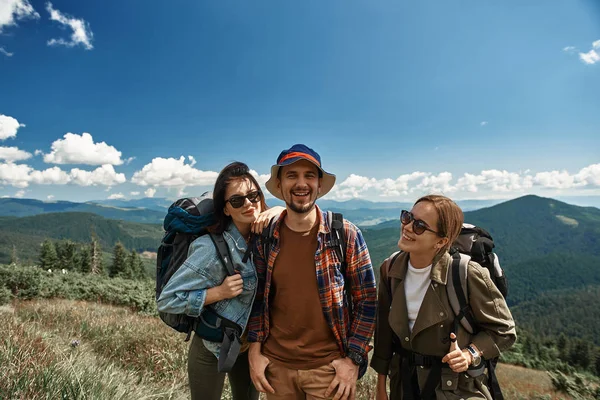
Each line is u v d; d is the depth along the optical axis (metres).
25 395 2.19
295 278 2.23
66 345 4.03
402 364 2.20
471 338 2.08
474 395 2.00
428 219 2.03
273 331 2.33
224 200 2.30
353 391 2.15
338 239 2.21
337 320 2.20
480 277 2.02
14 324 3.79
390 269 2.35
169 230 2.38
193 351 2.43
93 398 2.41
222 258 2.27
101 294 13.36
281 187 2.29
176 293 2.21
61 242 60.41
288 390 2.25
